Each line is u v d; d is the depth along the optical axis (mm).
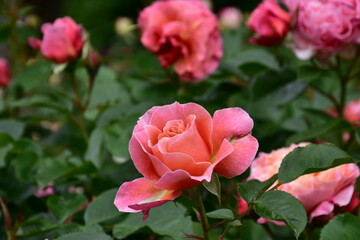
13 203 1265
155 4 1399
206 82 1497
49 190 1356
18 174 1276
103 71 1607
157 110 919
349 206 1029
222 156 903
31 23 1909
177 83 1454
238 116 920
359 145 1332
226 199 1222
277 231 1149
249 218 1052
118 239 1122
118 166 1308
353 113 1479
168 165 901
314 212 1011
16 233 1111
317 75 1303
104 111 1430
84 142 1552
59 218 1131
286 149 1073
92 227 1086
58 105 1457
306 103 1574
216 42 1406
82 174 1246
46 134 1596
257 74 1366
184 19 1382
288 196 940
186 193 921
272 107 1523
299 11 1264
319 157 969
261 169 1066
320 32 1246
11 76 1730
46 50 1379
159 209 1079
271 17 1292
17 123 1421
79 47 1384
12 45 1746
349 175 1018
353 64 1319
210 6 2152
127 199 921
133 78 1486
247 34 1720
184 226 1060
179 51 1392
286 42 1303
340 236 939
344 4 1232
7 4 1709
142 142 909
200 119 917
